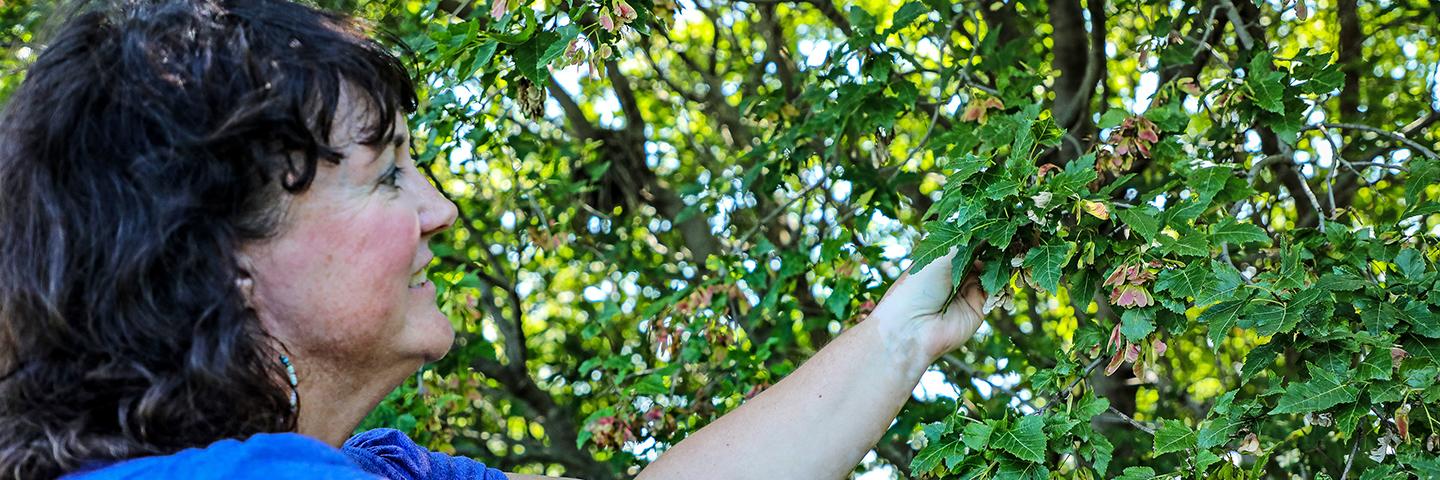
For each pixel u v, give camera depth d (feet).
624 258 15.53
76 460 2.81
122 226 2.87
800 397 4.57
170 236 2.90
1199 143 7.86
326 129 3.11
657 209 16.69
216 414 2.91
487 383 17.24
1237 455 6.44
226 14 3.12
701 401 12.35
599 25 6.93
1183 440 6.24
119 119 2.94
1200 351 15.52
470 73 7.54
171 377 2.88
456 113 9.47
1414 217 7.52
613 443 11.51
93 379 2.86
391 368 3.42
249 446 2.70
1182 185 7.08
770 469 4.43
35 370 2.91
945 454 6.22
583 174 15.84
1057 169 6.23
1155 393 15.70
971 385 13.42
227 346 2.89
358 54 3.24
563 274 18.79
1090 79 11.19
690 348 12.29
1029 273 5.27
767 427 4.49
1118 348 5.84
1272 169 9.71
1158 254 5.57
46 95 3.02
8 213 3.01
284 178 3.03
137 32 3.04
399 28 11.69
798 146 12.05
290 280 3.14
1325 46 13.94
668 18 7.88
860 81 10.48
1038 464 6.08
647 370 12.60
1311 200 7.27
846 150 12.47
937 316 4.82
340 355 3.27
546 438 19.13
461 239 17.17
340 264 3.19
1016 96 9.09
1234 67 8.17
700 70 16.14
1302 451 9.90
